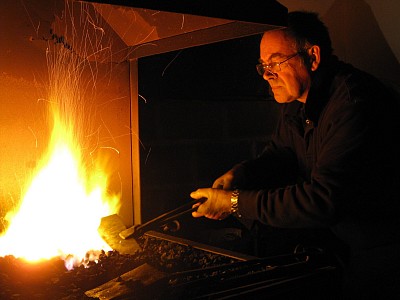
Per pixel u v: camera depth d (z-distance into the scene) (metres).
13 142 1.62
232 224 2.27
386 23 2.33
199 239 1.98
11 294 1.14
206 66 2.15
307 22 1.51
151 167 2.09
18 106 1.62
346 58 2.31
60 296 1.15
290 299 1.25
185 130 2.16
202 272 1.26
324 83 1.50
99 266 1.32
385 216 1.42
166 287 1.16
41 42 1.64
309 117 1.50
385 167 1.37
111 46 1.78
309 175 1.62
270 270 1.27
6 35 1.58
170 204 2.14
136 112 1.82
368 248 1.46
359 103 1.35
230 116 2.25
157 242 1.63
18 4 1.59
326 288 1.33
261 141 2.33
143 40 1.77
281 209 1.37
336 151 1.34
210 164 2.22
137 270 1.27
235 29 1.53
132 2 1.22
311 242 1.93
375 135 1.34
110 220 1.65
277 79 1.53
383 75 2.34
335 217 1.33
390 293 1.44
